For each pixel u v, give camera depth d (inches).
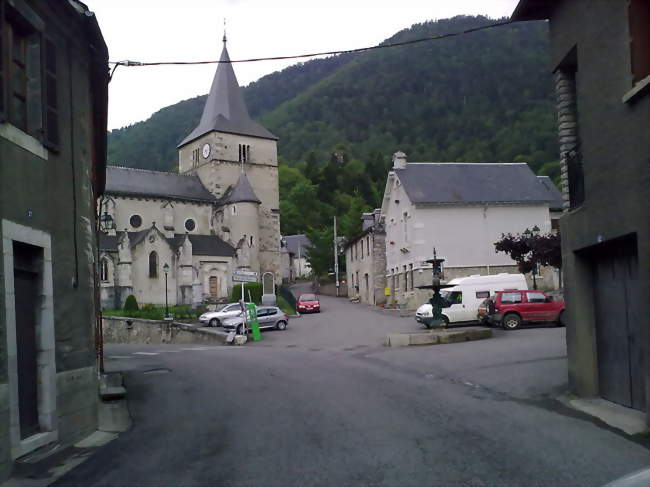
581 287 410.0
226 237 2849.4
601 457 258.7
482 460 260.8
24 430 296.8
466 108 5703.7
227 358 820.0
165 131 5984.3
